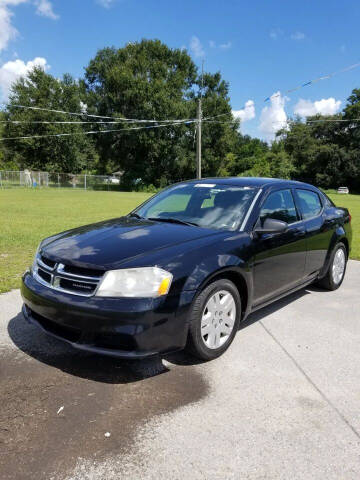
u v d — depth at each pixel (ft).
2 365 10.15
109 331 8.82
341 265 18.06
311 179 210.59
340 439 7.60
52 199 78.33
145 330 8.87
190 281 9.61
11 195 92.17
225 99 160.35
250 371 10.18
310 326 13.34
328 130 205.98
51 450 7.08
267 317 14.14
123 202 71.41
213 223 12.54
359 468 6.83
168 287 9.25
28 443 7.25
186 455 7.05
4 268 19.58
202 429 7.80
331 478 6.58
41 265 10.60
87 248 10.37
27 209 52.65
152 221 13.14
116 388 9.22
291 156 212.64
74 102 156.66
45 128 154.20
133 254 9.82
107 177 157.38
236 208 12.80
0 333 12.12
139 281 9.11
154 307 8.96
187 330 9.68
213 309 10.47
